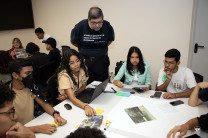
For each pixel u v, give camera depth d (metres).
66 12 4.04
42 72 2.53
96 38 2.24
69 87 1.62
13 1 4.09
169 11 2.94
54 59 2.96
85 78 1.87
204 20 2.87
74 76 1.72
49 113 1.39
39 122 1.28
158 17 3.05
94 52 2.33
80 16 3.87
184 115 1.31
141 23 3.22
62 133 1.13
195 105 1.44
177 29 2.97
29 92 1.43
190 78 1.82
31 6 4.54
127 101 1.56
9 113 1.03
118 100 1.59
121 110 1.40
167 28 3.03
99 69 2.40
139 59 2.05
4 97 0.96
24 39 4.59
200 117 1.18
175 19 2.93
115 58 3.69
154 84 3.42
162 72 1.97
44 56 2.90
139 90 1.80
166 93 1.65
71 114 1.37
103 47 2.35
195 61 3.10
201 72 3.14
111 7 3.41
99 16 1.91
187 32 2.92
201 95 1.42
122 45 3.53
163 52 3.19
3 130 1.00
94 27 2.00
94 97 1.57
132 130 1.13
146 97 1.65
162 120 1.24
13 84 1.35
